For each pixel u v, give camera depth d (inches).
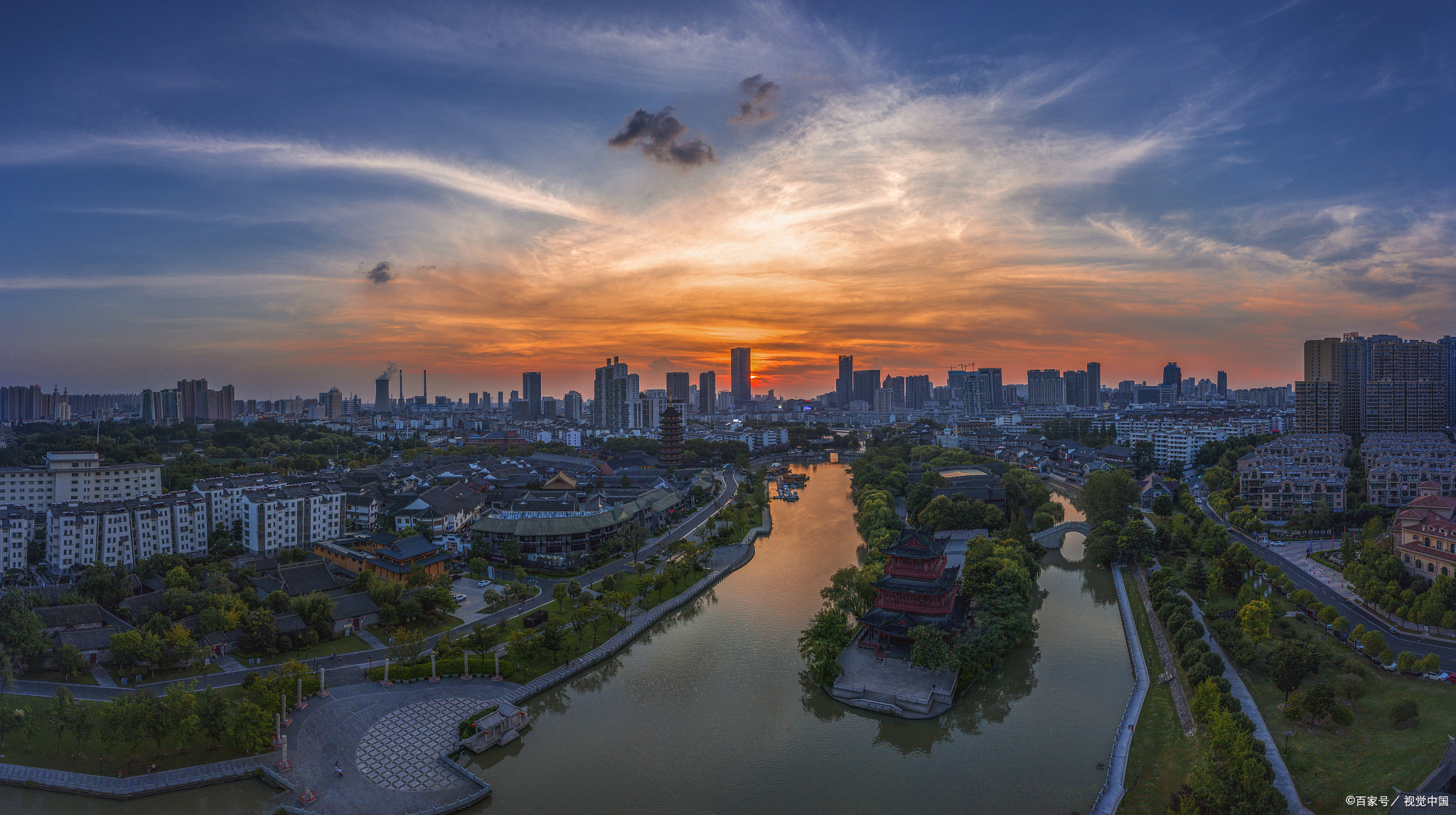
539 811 4382.4
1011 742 5118.1
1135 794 4279.0
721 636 7244.1
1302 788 4079.7
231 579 7834.6
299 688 5408.5
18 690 5506.9
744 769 4847.4
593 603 7175.2
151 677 5836.6
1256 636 6048.2
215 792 4483.3
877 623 6560.0
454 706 5580.7
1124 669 6284.5
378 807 4323.3
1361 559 7726.4
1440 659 5649.6
